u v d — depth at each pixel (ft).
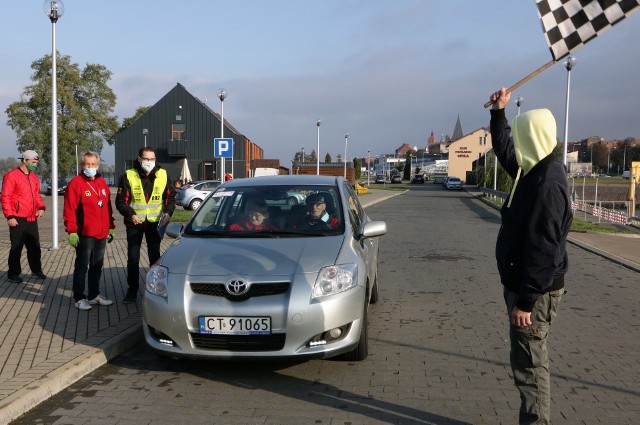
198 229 18.13
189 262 15.58
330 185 20.03
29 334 18.12
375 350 17.67
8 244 41.98
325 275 14.94
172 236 18.83
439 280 29.17
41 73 196.13
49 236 46.80
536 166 10.09
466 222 65.10
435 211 85.20
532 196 9.89
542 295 10.12
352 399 13.76
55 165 38.68
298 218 18.07
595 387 14.64
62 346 16.85
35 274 27.55
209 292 14.71
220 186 20.56
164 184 22.62
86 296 23.17
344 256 15.88
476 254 38.55
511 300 10.66
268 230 17.54
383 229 18.01
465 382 14.90
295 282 14.62
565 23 12.72
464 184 284.00
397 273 31.19
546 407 10.57
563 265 10.28
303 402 13.58
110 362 16.66
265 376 15.37
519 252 10.25
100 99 206.28
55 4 38.27
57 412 13.00
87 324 19.35
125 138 182.91
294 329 14.28
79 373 15.21
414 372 15.67
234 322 14.35
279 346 14.46
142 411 13.05
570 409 13.20
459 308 23.21
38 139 192.54
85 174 21.07
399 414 12.89
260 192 19.42
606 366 16.29
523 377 10.61
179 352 14.67
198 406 13.35
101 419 12.62
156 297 15.07
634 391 14.37
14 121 194.49
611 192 207.92
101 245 21.93
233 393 14.17
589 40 12.65
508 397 13.89
